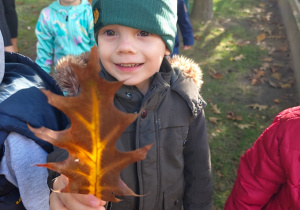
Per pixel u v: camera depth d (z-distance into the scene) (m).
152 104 0.51
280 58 2.15
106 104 0.17
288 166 0.52
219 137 1.47
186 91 0.55
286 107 1.70
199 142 0.60
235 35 2.46
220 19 2.69
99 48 0.47
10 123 0.44
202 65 2.06
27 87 0.52
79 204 0.32
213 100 1.73
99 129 0.17
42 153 0.48
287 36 2.40
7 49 1.15
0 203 0.51
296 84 1.88
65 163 0.19
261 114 1.64
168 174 0.56
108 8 0.44
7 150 0.45
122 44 0.44
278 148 0.54
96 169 0.19
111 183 0.19
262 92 1.81
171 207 0.60
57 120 0.54
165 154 0.54
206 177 0.64
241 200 0.61
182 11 1.55
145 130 0.51
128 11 0.43
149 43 0.46
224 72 1.99
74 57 0.54
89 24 1.17
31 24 2.55
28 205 0.49
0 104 0.46
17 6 2.88
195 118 0.56
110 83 0.16
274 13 2.82
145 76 0.48
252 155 0.60
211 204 0.67
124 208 0.54
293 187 0.52
